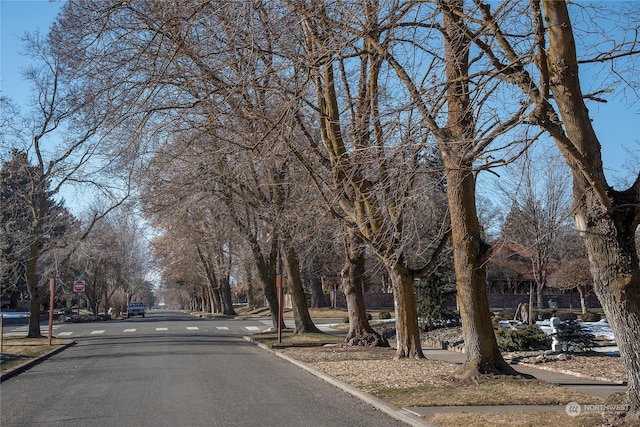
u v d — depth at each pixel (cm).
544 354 1792
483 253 1376
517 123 899
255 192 2402
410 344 1798
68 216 4175
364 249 2253
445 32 1152
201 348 2506
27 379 1616
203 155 1908
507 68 938
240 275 7350
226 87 1356
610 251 853
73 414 1098
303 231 2261
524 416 965
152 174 2128
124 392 1345
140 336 3316
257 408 1141
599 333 2530
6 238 3153
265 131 1577
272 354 2248
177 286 9825
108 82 1433
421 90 1227
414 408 1081
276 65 1420
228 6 1224
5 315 5712
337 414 1083
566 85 873
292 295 3075
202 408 1140
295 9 1221
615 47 1029
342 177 1641
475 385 1275
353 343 2377
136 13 1434
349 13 1196
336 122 1559
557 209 2928
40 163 2872
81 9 2017
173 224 2736
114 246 5375
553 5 857
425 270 1812
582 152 874
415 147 1128
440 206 1716
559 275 3841
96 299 5891
